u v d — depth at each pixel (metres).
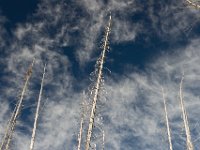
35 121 18.25
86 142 13.35
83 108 19.09
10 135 17.88
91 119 13.94
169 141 21.00
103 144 17.77
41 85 19.72
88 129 13.73
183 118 19.92
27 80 19.67
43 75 20.11
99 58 15.69
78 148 18.91
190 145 18.41
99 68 15.34
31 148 17.06
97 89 14.67
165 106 22.70
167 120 22.03
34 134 17.72
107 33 16.45
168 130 21.45
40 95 19.28
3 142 17.53
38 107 18.88
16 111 18.48
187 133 18.97
